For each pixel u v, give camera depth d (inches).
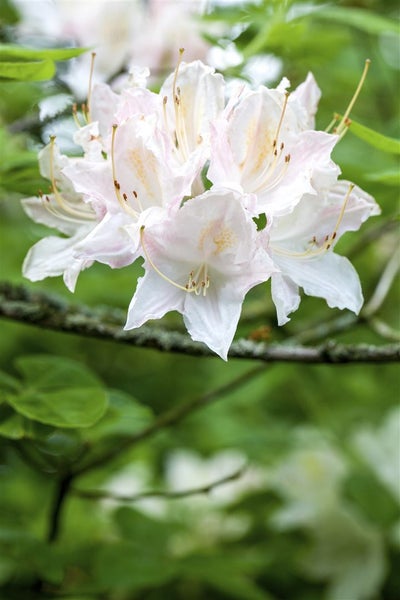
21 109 41.8
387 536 47.8
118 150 29.4
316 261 30.4
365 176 33.6
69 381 34.4
